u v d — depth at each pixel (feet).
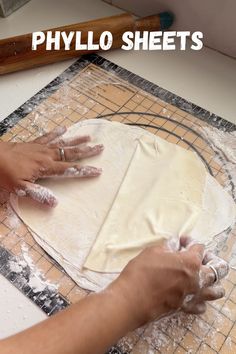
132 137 2.70
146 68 3.09
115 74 3.04
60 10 3.39
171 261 1.91
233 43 3.06
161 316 1.94
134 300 1.79
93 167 2.52
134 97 2.93
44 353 1.62
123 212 2.39
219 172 2.59
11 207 2.42
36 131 2.75
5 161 2.42
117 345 2.01
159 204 2.41
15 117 2.81
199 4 3.00
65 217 2.39
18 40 2.92
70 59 3.11
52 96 2.92
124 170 2.56
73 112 2.84
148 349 2.00
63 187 2.49
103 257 2.23
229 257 2.28
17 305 2.12
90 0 3.45
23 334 1.68
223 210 2.42
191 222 2.35
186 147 2.69
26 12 3.36
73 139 2.62
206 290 2.05
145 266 1.88
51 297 2.14
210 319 2.09
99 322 1.72
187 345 2.02
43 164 2.46
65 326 1.70
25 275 2.20
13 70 3.00
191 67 3.10
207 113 2.86
